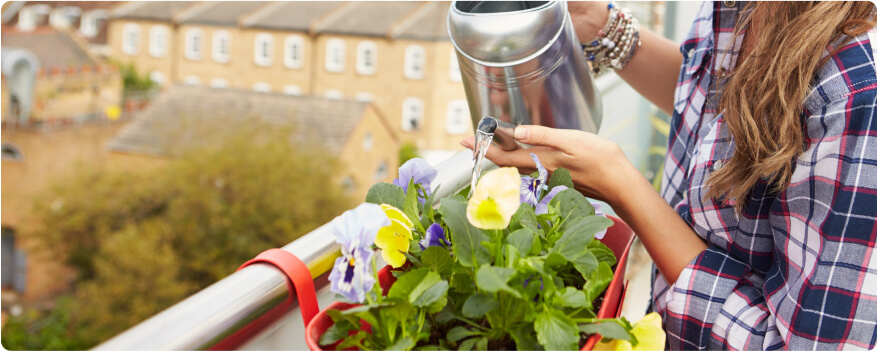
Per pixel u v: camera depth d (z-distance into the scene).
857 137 0.40
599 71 0.69
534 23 0.45
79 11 27.41
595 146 0.46
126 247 21.62
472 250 0.29
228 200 23.34
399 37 27.72
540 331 0.27
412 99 28.12
